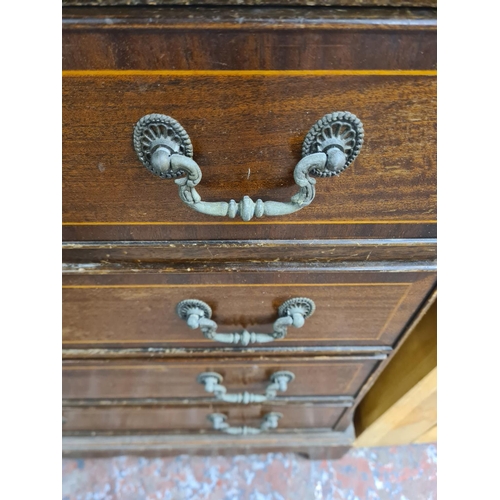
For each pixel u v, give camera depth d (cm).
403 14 29
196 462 96
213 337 53
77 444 86
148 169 37
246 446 89
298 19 29
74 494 92
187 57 31
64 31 29
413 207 40
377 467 96
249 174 38
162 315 54
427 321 65
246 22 29
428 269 46
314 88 33
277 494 93
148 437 87
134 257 46
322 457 94
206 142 35
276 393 71
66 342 58
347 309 53
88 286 49
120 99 33
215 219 41
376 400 82
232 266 46
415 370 68
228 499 92
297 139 35
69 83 33
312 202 40
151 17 29
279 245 44
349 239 43
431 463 96
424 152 36
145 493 93
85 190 39
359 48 30
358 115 34
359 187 39
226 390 70
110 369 64
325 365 64
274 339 54
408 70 31
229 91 33
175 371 65
